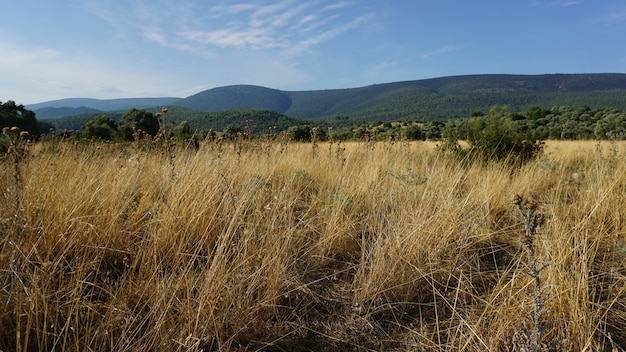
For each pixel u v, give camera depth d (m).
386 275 2.43
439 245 2.73
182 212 2.73
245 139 5.53
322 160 5.75
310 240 2.99
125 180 3.41
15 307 1.63
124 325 1.73
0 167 3.04
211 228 2.66
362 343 1.99
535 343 1.58
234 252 2.28
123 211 2.79
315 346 1.97
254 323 1.97
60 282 1.88
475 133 7.01
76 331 1.50
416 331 2.06
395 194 3.73
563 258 2.07
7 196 2.45
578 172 5.51
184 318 1.82
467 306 2.24
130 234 2.54
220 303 1.93
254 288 2.12
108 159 4.44
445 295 2.41
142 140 5.05
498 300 2.09
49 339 1.69
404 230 2.88
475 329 1.81
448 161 6.10
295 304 2.29
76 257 2.11
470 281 2.34
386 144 6.71
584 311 1.77
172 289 1.99
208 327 1.83
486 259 2.94
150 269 2.18
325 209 3.38
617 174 4.28
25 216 2.23
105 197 2.89
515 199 1.72
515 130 7.05
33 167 3.38
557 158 7.29
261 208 3.28
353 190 4.05
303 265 2.69
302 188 4.56
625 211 3.37
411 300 2.38
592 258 2.22
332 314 2.22
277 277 2.18
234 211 2.67
